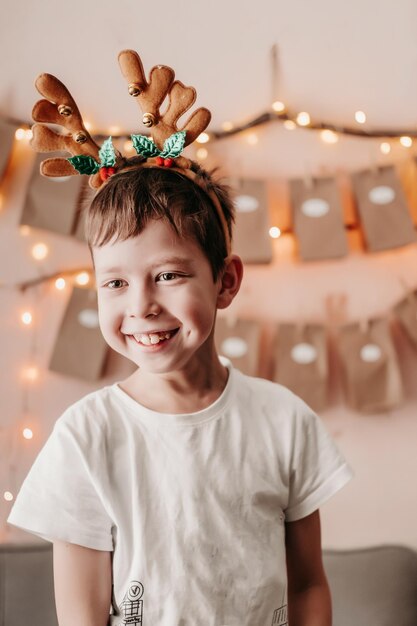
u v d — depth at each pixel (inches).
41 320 70.1
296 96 71.5
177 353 33.9
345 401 70.9
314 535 40.1
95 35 70.9
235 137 71.2
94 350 67.9
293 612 39.8
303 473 38.6
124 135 69.7
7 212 69.9
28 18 70.8
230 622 34.6
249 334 68.4
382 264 71.4
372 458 71.1
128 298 33.7
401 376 71.1
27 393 69.9
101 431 36.1
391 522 71.1
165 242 33.4
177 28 71.2
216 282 36.4
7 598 64.8
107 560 35.8
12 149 69.1
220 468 36.0
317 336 69.2
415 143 71.5
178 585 34.3
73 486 35.4
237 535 35.5
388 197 68.7
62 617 35.3
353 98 71.7
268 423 38.1
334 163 71.5
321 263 71.4
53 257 70.1
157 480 35.4
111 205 34.0
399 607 65.9
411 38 71.9
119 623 35.1
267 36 71.6
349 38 71.9
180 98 36.9
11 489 69.5
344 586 66.7
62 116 37.1
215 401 37.2
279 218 71.3
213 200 37.0
